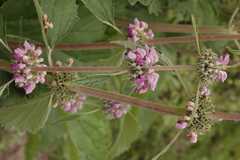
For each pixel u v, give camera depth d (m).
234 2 0.68
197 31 0.51
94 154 0.59
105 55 0.58
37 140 0.71
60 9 0.47
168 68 0.44
